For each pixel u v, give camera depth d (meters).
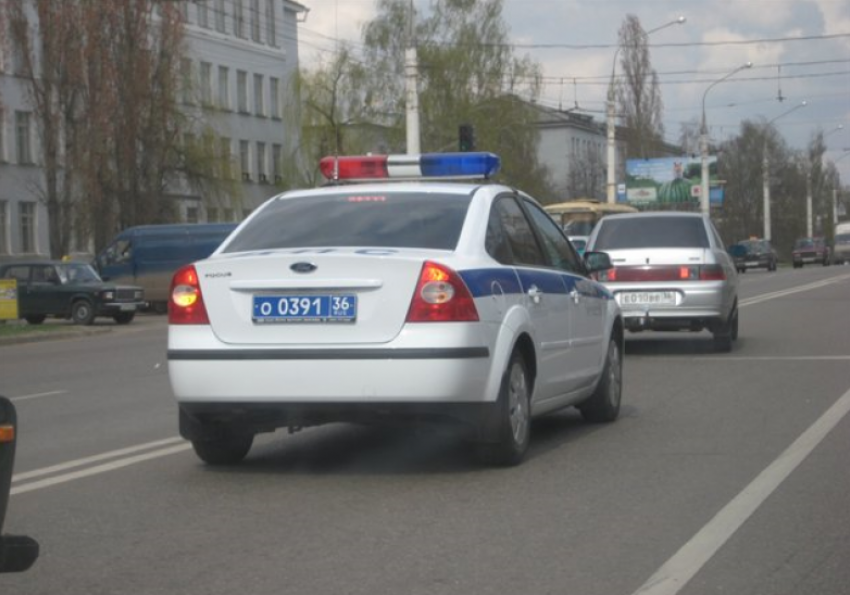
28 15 51.41
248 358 8.49
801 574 6.30
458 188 9.65
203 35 71.69
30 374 19.44
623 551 6.78
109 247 43.97
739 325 24.44
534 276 9.72
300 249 8.96
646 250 18.11
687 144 116.12
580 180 109.19
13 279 34.41
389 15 61.12
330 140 61.03
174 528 7.51
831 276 57.97
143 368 19.83
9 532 7.42
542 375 9.70
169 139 51.78
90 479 9.20
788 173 119.62
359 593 6.04
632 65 98.81
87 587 6.23
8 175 60.66
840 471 9.02
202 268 8.74
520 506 7.95
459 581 6.23
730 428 11.18
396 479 8.94
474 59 60.72
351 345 8.37
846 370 15.86
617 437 10.77
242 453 9.65
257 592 6.10
